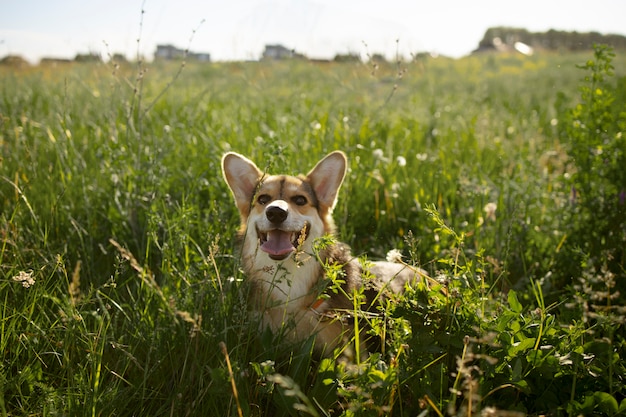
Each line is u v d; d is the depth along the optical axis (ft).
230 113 7.59
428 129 7.32
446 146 6.57
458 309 2.84
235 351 3.06
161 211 4.35
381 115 7.23
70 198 4.63
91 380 2.80
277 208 3.46
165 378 3.05
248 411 2.68
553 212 4.61
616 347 3.07
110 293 3.59
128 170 4.72
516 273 4.23
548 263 4.31
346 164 3.83
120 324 3.43
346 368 2.80
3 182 4.68
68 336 3.00
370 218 4.97
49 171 4.96
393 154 5.93
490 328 2.75
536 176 5.03
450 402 2.44
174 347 3.10
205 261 3.12
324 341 3.43
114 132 5.11
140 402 2.89
